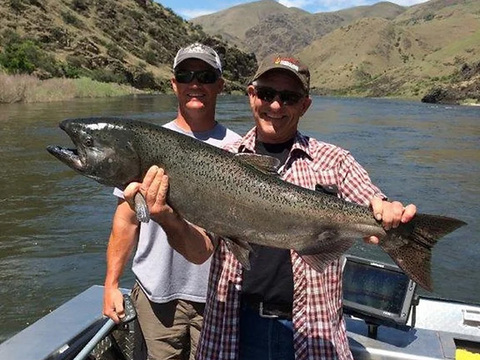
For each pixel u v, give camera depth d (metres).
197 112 4.31
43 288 8.58
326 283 3.08
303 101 3.26
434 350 3.71
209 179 3.07
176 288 4.11
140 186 2.91
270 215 3.10
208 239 3.23
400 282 3.78
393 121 43.62
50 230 11.03
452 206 14.32
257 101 3.26
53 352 3.46
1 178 15.08
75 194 13.72
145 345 4.24
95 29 88.06
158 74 83.62
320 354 2.97
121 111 37.81
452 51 196.38
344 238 3.10
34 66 57.12
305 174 3.23
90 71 70.38
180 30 113.56
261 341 3.11
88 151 3.09
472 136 31.53
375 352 3.66
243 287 3.11
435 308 4.36
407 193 15.73
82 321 3.90
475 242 11.47
